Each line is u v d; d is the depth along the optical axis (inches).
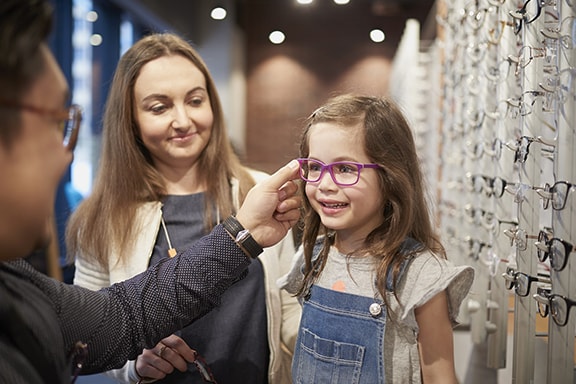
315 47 308.5
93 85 208.5
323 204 43.7
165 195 58.3
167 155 56.3
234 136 294.8
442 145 101.5
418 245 44.3
